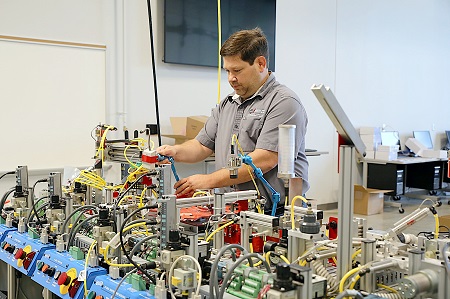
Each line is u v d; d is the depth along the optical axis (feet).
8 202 9.66
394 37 24.26
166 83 15.80
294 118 7.15
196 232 4.88
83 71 13.89
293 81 19.54
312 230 4.60
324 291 4.20
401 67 24.91
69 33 13.69
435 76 27.25
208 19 16.10
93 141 14.17
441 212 20.61
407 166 24.22
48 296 6.47
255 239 5.48
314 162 20.89
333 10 20.92
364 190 20.11
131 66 14.96
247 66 7.30
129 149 7.32
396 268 4.53
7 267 8.15
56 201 7.33
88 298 5.40
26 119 12.96
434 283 4.00
